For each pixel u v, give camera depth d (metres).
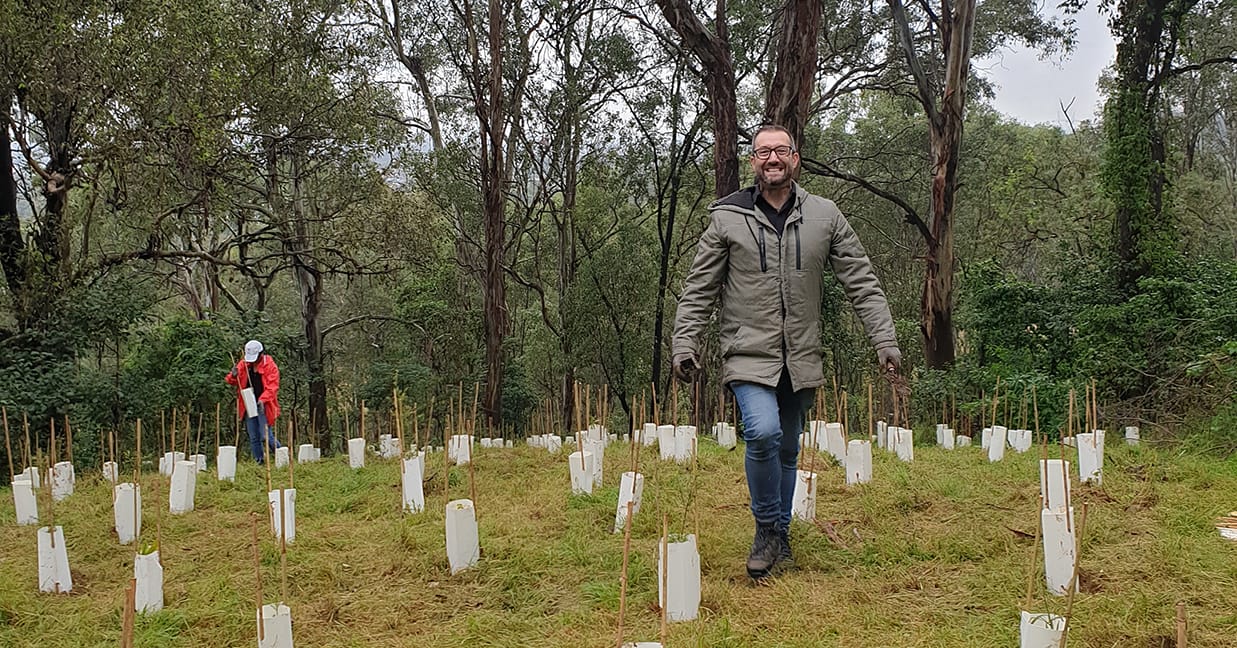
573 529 4.35
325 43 14.16
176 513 5.43
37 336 12.30
